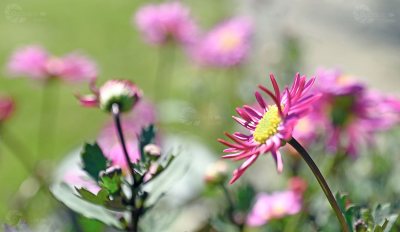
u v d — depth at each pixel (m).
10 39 1.85
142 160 0.56
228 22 1.09
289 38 1.08
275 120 0.51
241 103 1.16
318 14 1.67
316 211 0.68
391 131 0.78
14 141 1.32
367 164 0.76
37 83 0.94
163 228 0.62
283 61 1.05
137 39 1.83
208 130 1.20
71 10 2.03
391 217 0.55
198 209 0.91
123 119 0.88
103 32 1.89
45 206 0.89
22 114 1.48
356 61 1.49
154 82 1.60
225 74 1.27
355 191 0.72
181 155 0.58
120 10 2.02
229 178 0.71
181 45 1.02
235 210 0.68
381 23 1.63
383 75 1.44
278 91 0.50
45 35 1.88
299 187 0.69
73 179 0.68
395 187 0.73
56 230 0.70
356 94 0.69
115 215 0.59
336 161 0.71
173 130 1.22
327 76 0.69
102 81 1.65
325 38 1.55
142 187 0.56
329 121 0.70
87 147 0.57
